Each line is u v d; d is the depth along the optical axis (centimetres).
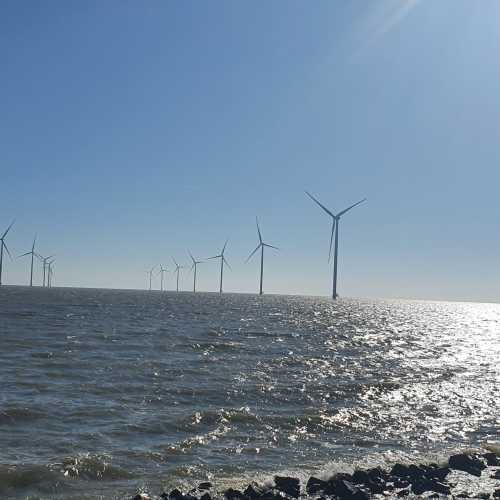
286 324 9969
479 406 3064
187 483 1650
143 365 3881
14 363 3750
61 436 2080
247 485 1620
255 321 10381
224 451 2006
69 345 4925
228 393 3016
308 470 1817
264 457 1959
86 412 2441
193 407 2647
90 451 1911
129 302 16750
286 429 2359
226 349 5291
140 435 2147
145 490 1588
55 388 2934
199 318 10394
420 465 1891
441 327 11844
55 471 1689
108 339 5644
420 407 2962
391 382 3700
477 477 1839
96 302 15600
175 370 3731
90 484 1628
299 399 2983
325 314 15075
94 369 3622
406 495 1633
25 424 2216
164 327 7706
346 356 5306
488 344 7706
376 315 16288
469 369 4709
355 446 2170
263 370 3997
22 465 1725
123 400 2723
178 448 2006
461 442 2331
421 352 6122
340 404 2916
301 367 4284
